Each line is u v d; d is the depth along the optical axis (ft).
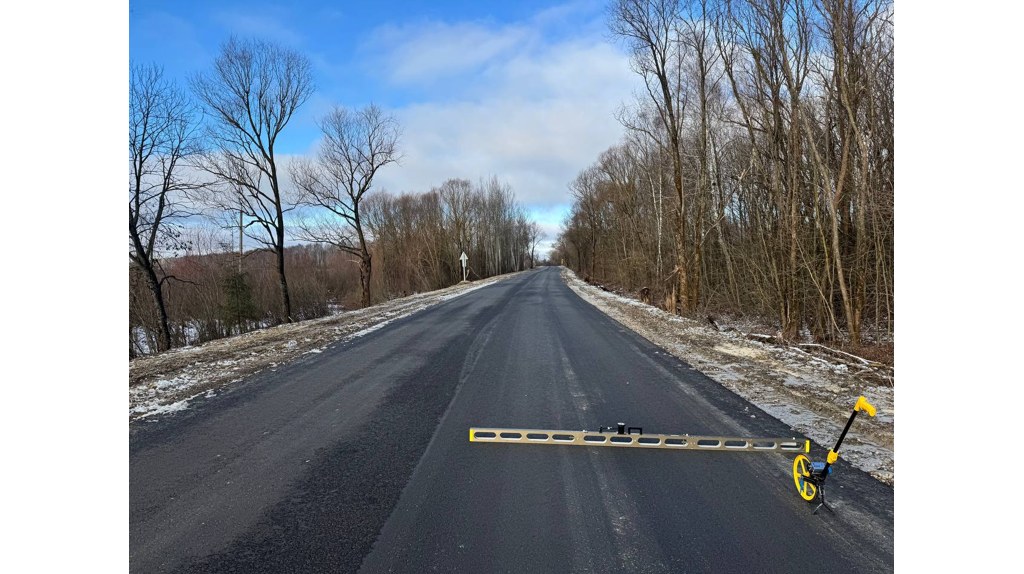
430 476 12.66
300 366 25.77
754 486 12.05
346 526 10.27
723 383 22.08
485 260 215.72
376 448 14.57
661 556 9.16
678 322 43.93
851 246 45.70
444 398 19.93
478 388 21.48
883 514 10.61
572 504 11.17
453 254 175.94
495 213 231.91
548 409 18.42
